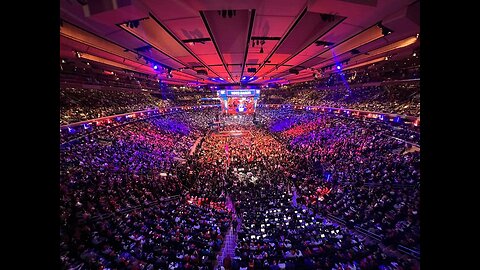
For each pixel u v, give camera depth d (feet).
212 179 68.95
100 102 116.88
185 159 93.81
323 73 110.83
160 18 35.58
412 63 87.56
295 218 44.01
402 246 31.73
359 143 81.00
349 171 61.77
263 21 38.04
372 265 28.60
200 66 81.87
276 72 103.30
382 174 54.70
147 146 95.14
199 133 147.02
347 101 136.56
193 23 38.11
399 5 29.68
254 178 71.20
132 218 42.37
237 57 66.90
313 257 32.60
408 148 68.03
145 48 53.42
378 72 111.86
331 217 46.26
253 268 31.01
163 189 58.34
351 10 30.68
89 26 36.73
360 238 37.58
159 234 38.06
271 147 108.78
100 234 36.29
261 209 49.55
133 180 59.62
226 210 52.90
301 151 93.97
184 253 34.30
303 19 37.96
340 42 48.65
